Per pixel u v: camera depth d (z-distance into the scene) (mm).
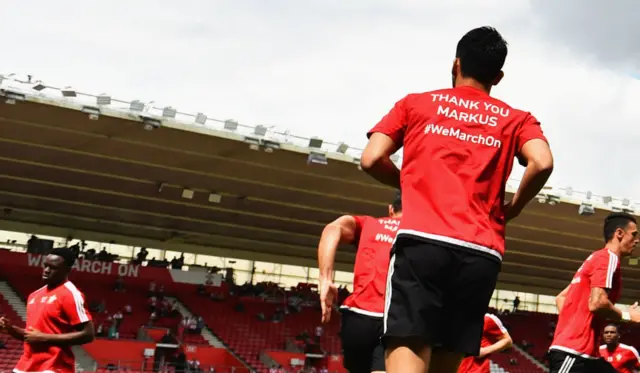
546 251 38281
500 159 3332
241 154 26984
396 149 3533
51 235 36469
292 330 36906
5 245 35469
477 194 3242
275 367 32656
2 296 30438
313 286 43062
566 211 32156
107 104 23625
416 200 3258
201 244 39938
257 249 40719
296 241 38625
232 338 34625
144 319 33094
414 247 3154
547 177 3242
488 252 3152
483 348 8125
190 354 30469
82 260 32844
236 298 37500
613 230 6703
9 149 26625
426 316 3082
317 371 33125
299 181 29688
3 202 32469
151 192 31281
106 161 28047
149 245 38906
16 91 22578
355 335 5273
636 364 10297
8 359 27094
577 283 6836
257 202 32562
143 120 24188
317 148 26859
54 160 27688
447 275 3123
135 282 34938
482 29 3588
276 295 38906
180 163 28016
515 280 45906
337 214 33781
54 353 7219
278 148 26188
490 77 3541
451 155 3287
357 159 27516
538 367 40438
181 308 35469
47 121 24188
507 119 3389
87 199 32188
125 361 28125
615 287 6520
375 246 5324
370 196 31078
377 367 5125
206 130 25219
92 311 31641
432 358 3285
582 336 6746
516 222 33750
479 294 3164
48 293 7410
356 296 5301
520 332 43688
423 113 3402
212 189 30594
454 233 3129
